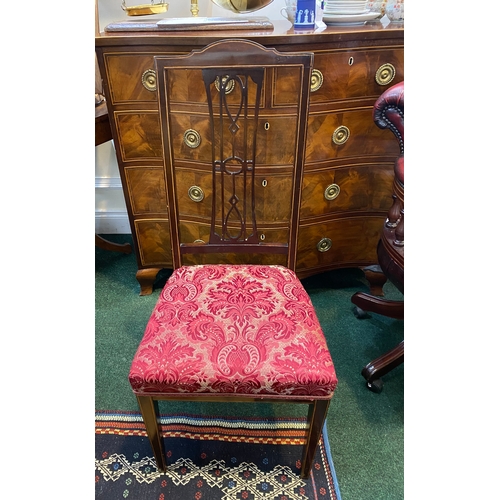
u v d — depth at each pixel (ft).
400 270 3.85
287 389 2.86
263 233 5.31
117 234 7.53
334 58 4.29
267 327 3.10
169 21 4.48
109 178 6.94
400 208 4.09
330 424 4.23
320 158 4.87
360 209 5.43
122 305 5.82
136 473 3.75
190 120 4.64
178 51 4.20
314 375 2.83
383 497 3.59
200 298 3.39
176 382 2.84
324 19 4.77
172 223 3.79
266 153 4.73
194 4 5.10
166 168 3.58
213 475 3.73
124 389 4.56
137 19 5.18
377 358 4.62
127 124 4.75
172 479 3.69
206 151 4.80
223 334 3.04
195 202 5.22
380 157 5.05
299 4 4.40
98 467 3.79
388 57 4.42
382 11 4.93
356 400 4.50
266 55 3.14
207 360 2.88
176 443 4.00
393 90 3.68
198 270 3.77
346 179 5.14
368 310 5.31
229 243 3.89
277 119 4.52
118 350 5.05
